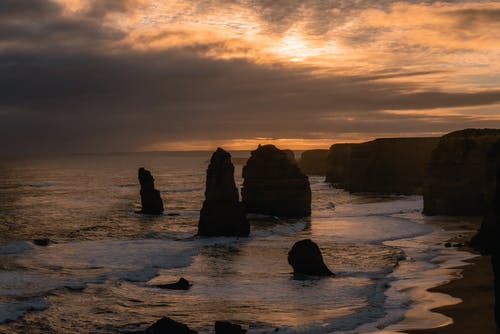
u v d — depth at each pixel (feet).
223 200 198.39
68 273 133.90
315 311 96.84
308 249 130.41
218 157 200.54
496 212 77.92
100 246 177.88
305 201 260.62
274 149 268.00
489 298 100.22
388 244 172.86
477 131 253.85
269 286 117.39
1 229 219.41
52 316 97.04
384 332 82.53
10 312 98.73
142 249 171.01
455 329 82.64
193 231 212.84
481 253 148.66
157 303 104.83
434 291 106.73
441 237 183.93
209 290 114.62
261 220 244.22
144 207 274.98
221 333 83.51
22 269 139.33
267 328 87.15
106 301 106.52
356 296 106.73
